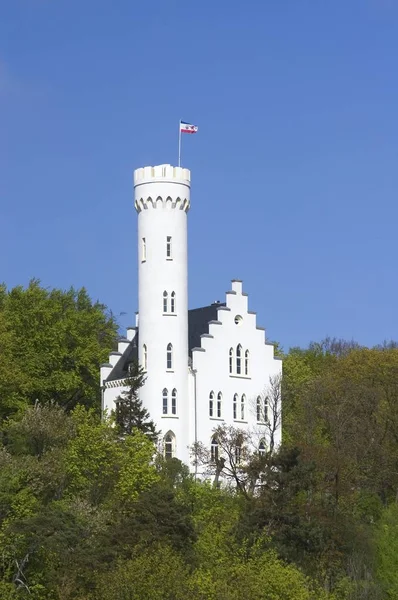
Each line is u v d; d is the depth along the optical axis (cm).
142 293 16125
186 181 16238
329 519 13212
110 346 18112
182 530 11675
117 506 12394
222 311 16325
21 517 11819
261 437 16288
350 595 12325
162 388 15862
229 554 11600
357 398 16012
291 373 19000
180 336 16025
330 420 15650
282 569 11231
